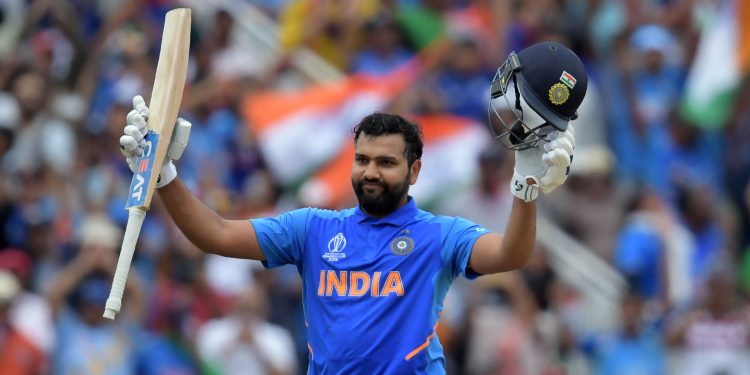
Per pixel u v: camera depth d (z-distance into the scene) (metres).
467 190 46.84
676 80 55.50
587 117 52.84
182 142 22.94
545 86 21.66
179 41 23.14
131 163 22.92
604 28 55.97
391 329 22.36
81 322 38.88
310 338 23.02
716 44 53.78
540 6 55.88
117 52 53.12
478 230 22.84
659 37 55.56
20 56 52.56
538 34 55.19
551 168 21.53
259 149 48.38
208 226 23.11
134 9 54.81
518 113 21.97
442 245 22.77
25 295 39.19
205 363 40.53
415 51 53.62
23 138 48.62
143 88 51.06
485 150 46.44
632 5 56.44
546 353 43.56
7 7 56.22
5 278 38.47
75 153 46.91
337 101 49.03
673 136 54.09
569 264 47.28
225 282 43.38
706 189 51.69
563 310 45.34
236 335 40.75
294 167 48.03
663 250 47.69
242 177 48.19
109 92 51.44
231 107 49.69
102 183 44.38
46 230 42.00
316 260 23.11
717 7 55.31
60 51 54.28
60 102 51.88
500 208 46.41
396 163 22.77
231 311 42.09
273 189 47.19
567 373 44.03
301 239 23.36
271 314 42.28
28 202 43.34
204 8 55.97
